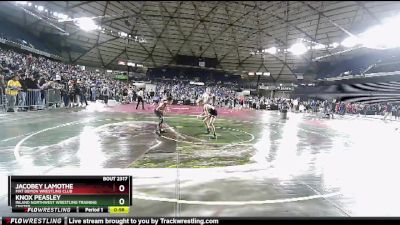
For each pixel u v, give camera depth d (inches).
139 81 1829.5
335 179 230.5
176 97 1620.3
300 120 888.3
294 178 229.0
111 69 1760.6
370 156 331.0
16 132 392.5
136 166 246.4
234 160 280.8
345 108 1421.0
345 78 1528.1
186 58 1891.0
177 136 417.7
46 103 738.8
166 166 249.0
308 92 1822.1
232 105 1653.5
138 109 922.7
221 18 1248.8
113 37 1542.8
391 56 1302.9
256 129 562.9
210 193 189.6
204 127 537.6
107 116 648.4
